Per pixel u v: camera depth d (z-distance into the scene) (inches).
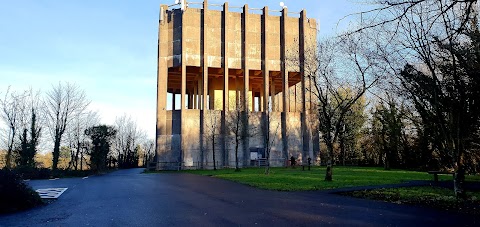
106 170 1749.5
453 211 394.3
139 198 573.9
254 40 1899.6
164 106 1785.2
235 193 616.7
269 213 401.4
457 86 456.4
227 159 1770.4
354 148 2087.8
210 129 1779.0
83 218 400.5
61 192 698.8
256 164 1798.7
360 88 880.3
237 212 413.1
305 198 526.0
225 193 620.7
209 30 1847.9
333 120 1758.1
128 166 3065.9
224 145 1777.8
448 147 512.4
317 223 341.1
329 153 817.5
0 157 1481.3
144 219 382.9
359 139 2016.5
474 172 901.2
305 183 748.6
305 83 1881.2
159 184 845.8
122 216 406.0
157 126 1770.4
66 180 1098.1
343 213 393.7
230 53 1862.7
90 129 1657.2
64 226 357.1
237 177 990.4
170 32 1835.6
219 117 1804.9
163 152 1754.4
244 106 1820.9
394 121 1400.1
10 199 465.4
